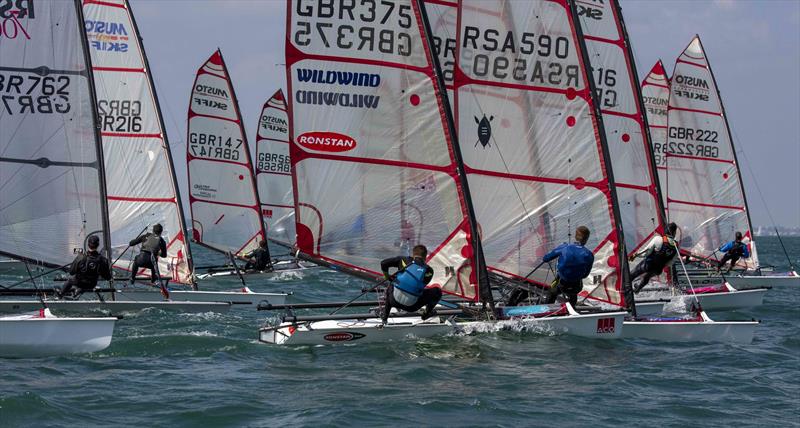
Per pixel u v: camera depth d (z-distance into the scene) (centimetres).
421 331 5953
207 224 12412
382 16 5991
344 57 5994
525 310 6312
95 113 6800
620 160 8106
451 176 6094
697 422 4391
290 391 4703
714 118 11869
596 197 6675
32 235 6688
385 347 5731
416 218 6097
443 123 6059
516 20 6562
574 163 6650
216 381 4903
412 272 5747
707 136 11862
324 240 6059
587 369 5384
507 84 6575
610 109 8025
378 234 6088
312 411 4325
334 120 6016
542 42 6594
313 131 6009
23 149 6619
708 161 11862
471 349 5716
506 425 4200
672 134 11762
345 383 4866
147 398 4534
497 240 6612
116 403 4438
